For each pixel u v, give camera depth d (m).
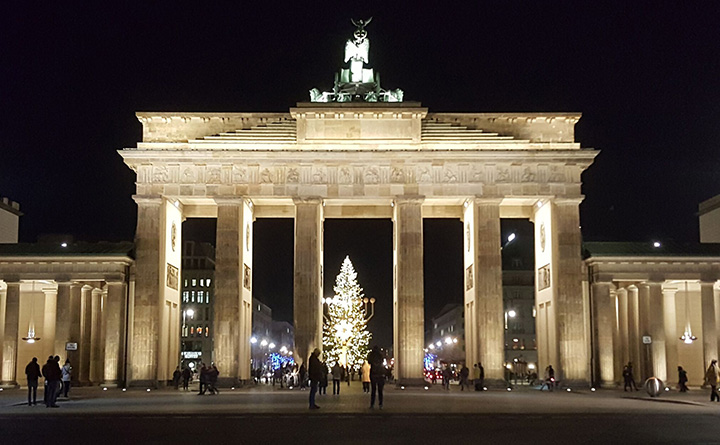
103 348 92.06
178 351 92.62
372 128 86.62
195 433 32.12
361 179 85.81
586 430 33.91
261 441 28.97
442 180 85.75
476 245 85.06
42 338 94.62
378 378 47.59
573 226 85.25
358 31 92.69
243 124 87.75
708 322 86.56
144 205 85.31
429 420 39.03
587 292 87.62
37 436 31.27
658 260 86.50
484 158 85.50
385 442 28.72
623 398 62.81
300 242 85.00
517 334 174.38
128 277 87.06
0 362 91.81
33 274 86.38
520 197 86.00
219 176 85.88
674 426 36.06
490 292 84.38
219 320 83.75
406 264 84.75
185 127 87.62
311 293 84.31
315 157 85.12
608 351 85.38
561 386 82.88
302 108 86.19
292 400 57.56
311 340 83.88
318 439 29.69
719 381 85.25
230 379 83.06
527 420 39.47
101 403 54.25
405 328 84.12
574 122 88.19
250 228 92.38
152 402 55.22
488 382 82.94
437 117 87.62
